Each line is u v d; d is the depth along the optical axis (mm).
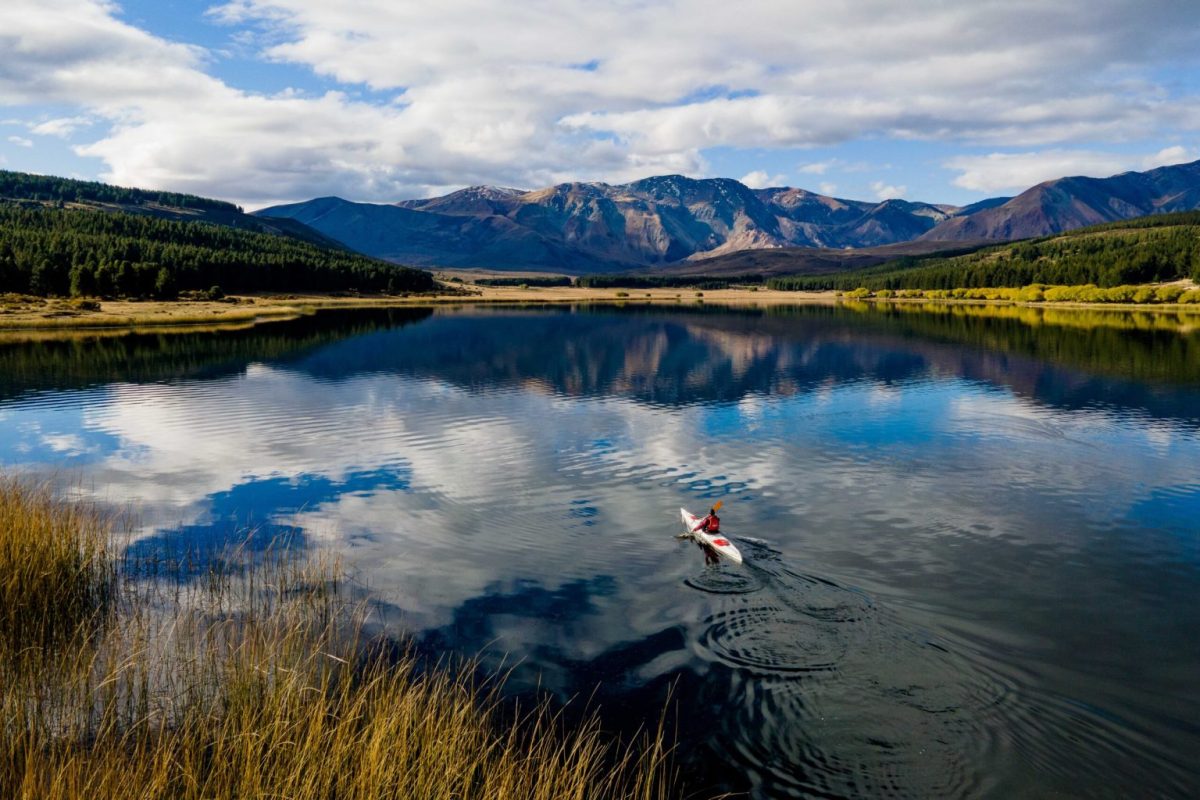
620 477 37094
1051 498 33625
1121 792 14258
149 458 40312
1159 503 32844
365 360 85125
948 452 42125
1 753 13227
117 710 15711
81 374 70375
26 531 22281
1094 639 20359
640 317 175750
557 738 15969
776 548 27344
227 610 21547
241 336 110000
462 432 47500
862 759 15266
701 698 17469
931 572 25031
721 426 49719
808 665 18875
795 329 134750
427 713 14773
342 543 27969
